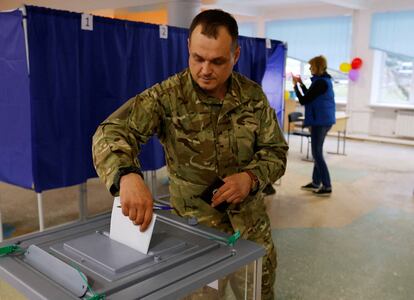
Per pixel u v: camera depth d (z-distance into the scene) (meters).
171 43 3.15
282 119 4.38
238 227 1.17
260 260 0.83
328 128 4.10
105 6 6.70
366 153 6.52
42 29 2.28
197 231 0.89
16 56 2.28
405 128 7.44
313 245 2.96
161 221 0.95
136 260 0.72
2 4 8.23
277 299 2.22
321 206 3.88
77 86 2.50
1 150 2.48
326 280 2.44
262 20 9.29
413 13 7.09
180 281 0.68
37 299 0.62
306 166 5.57
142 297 0.63
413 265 2.67
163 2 5.77
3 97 2.39
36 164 2.34
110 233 0.82
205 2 7.25
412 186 4.63
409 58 7.45
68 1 7.30
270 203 3.94
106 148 0.90
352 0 7.19
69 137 2.49
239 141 1.14
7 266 0.71
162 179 4.51
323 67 3.94
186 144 1.12
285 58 4.29
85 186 2.79
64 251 0.76
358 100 7.99
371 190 4.45
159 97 1.09
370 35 7.65
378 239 3.10
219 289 0.76
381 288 2.37
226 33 0.94
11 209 3.52
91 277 0.67
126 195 0.77
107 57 2.70
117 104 2.80
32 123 2.29
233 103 1.12
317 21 8.39
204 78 0.99
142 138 1.06
